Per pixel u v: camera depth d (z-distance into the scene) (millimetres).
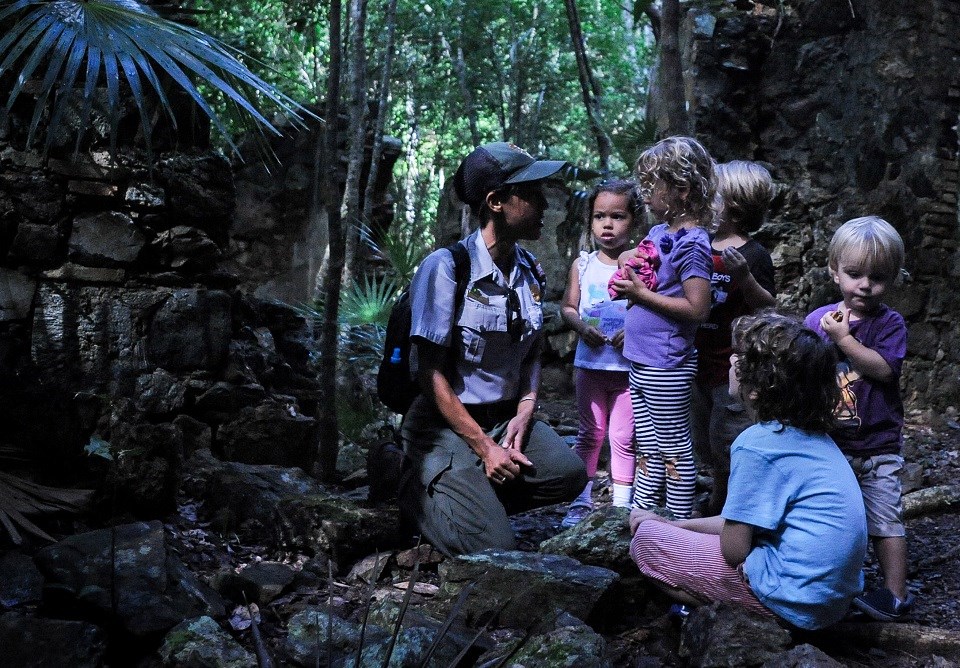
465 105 12570
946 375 6539
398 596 2652
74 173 3449
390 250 6988
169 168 3637
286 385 4262
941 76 6598
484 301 2895
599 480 4414
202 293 3656
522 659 2197
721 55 6668
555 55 14281
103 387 3459
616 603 2684
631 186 3650
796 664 2129
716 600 2465
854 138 6586
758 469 2322
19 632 2105
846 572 2297
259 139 3555
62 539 2584
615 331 3529
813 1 6688
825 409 2342
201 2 8492
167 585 2398
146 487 2959
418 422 3012
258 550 2982
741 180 3186
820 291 6426
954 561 3268
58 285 3434
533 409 3070
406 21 12102
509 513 3092
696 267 2826
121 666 2244
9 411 2834
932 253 6590
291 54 10797
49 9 2625
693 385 3271
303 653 2229
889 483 2688
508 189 2859
